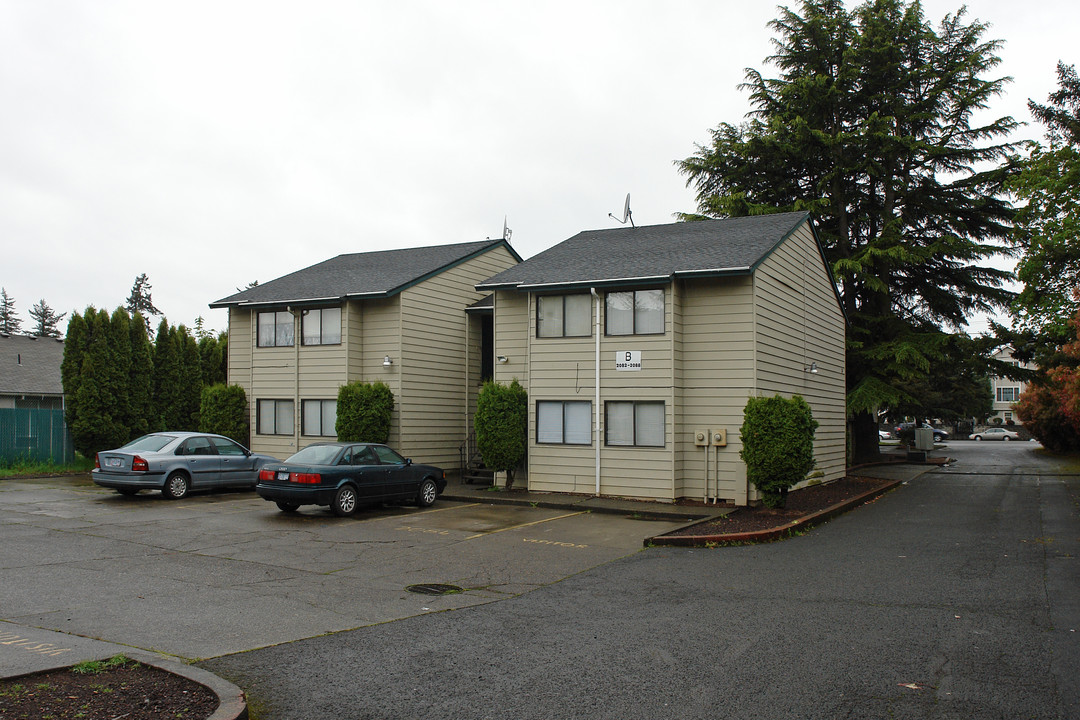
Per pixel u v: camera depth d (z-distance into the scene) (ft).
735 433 59.72
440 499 62.23
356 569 35.04
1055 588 31.32
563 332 64.95
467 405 85.10
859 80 108.37
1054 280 72.64
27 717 16.05
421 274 79.56
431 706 17.98
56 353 124.26
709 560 38.40
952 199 106.42
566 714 17.56
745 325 60.08
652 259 65.16
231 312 86.58
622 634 24.44
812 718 17.43
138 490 61.72
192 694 17.71
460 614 27.09
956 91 104.63
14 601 27.53
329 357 78.33
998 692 19.12
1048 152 72.64
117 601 27.81
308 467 50.37
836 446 83.56
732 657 21.95
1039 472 96.53
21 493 61.16
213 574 33.04
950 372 118.62
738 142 109.29
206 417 82.38
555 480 64.39
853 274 102.94
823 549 41.57
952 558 38.45
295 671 20.42
